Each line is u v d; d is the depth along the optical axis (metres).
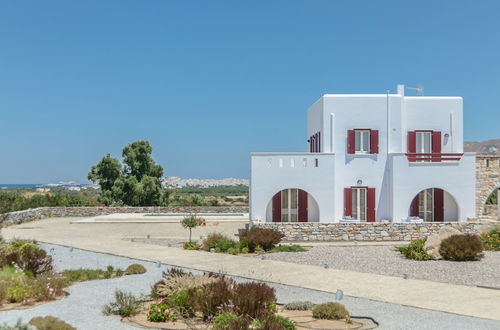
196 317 10.55
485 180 28.17
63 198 45.62
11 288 12.04
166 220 35.47
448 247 18.14
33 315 10.68
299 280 14.73
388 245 23.03
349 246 22.67
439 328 9.91
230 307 9.97
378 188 27.72
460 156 26.98
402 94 28.52
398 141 27.81
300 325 10.00
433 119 28.25
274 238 21.31
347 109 27.83
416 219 26.61
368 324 10.20
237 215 38.97
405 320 10.52
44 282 12.83
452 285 14.02
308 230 25.31
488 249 20.92
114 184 48.19
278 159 26.92
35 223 34.97
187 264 17.61
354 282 14.45
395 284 14.18
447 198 27.92
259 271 16.17
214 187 182.62
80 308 11.40
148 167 49.41
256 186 26.86
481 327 10.01
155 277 15.38
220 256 19.50
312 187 26.95
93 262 18.31
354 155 27.67
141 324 10.12
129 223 34.69
